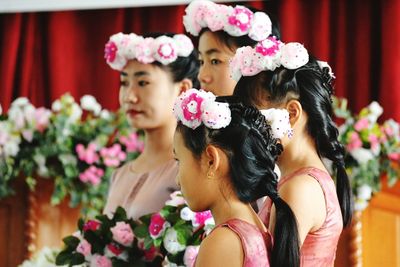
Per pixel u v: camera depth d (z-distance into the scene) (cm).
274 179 292
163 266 400
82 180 584
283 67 335
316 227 319
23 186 591
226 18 407
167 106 449
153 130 449
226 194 290
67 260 417
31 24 718
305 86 333
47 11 715
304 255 317
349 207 346
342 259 550
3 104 711
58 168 586
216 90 412
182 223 389
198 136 291
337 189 346
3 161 586
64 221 591
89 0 697
